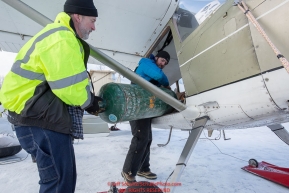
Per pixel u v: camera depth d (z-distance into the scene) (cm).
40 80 87
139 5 198
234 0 118
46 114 86
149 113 159
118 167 240
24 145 95
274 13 99
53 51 78
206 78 144
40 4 189
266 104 109
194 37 163
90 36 250
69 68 79
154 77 183
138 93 146
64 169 91
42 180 91
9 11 197
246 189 173
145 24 227
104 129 493
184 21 216
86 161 268
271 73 101
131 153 179
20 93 86
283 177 180
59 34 82
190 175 210
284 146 353
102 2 193
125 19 218
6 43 251
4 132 296
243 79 116
